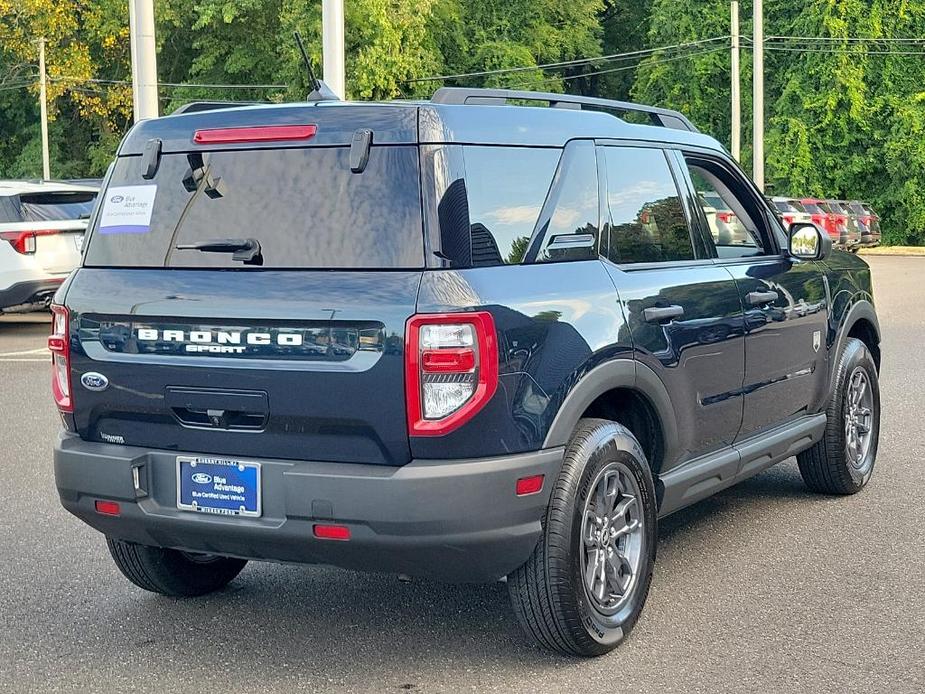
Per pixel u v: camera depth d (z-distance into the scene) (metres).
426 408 3.82
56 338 4.47
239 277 4.10
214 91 45.31
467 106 4.18
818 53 42.28
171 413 4.21
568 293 4.27
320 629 4.74
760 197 5.98
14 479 7.40
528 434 4.01
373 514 3.83
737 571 5.38
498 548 3.96
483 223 4.06
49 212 14.62
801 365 6.05
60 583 5.35
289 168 4.12
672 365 4.77
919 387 10.41
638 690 4.04
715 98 46.34
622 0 56.91
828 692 4.00
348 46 40.44
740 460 5.46
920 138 41.44
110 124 48.00
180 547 4.34
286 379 3.96
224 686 4.16
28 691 4.13
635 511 4.54
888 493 6.80
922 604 4.89
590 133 4.70
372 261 3.94
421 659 4.39
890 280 24.91
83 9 47.03
